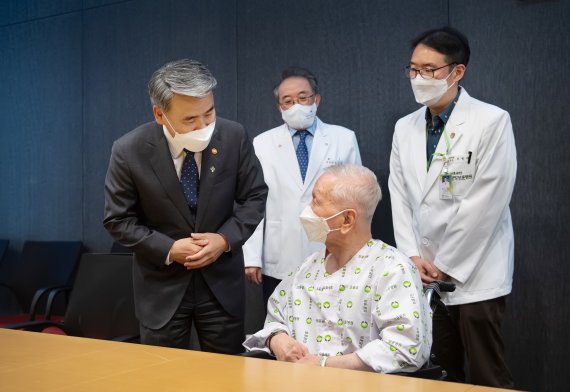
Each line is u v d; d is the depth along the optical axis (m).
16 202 5.24
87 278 3.07
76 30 4.95
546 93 3.40
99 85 4.86
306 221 2.02
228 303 2.44
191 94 2.12
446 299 2.79
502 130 2.76
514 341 3.51
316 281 2.05
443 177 2.81
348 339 1.93
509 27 3.48
